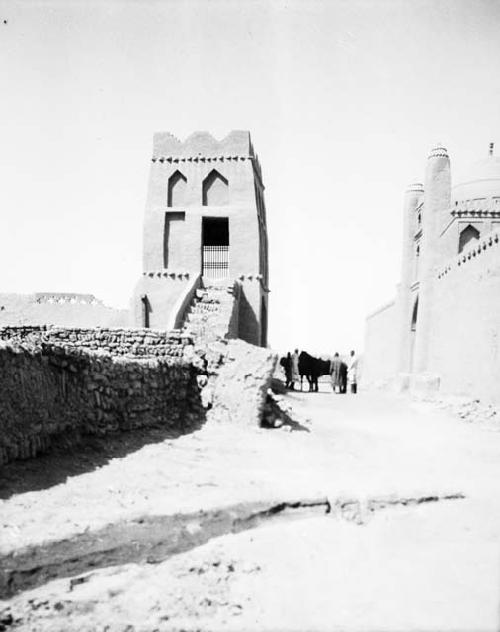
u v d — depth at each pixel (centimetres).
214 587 402
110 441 742
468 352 1711
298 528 542
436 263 2177
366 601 393
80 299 2530
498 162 2556
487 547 512
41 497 520
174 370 952
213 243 2142
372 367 3159
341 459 826
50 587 388
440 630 353
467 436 1103
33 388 618
